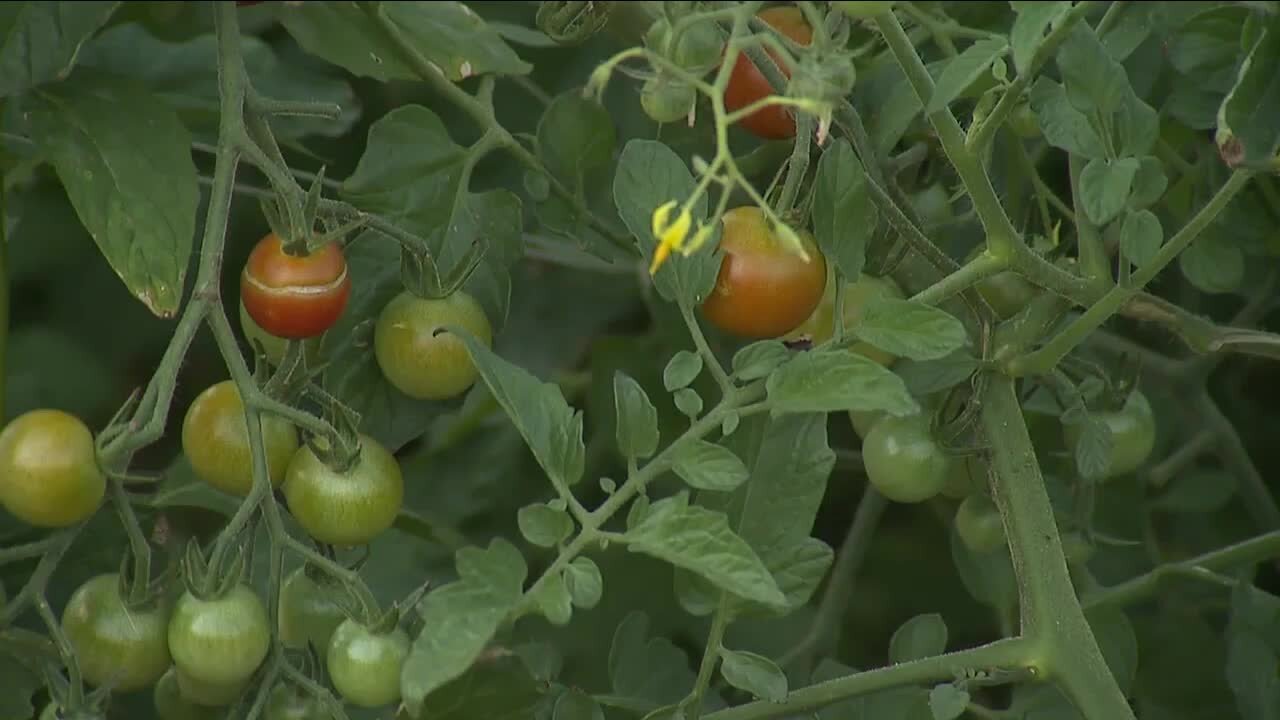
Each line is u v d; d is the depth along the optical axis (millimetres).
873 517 7121
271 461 5105
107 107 5238
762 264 5047
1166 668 6621
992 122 4863
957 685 5098
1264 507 7051
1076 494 6027
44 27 4941
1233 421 7996
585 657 7281
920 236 5328
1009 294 5688
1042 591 5199
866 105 5863
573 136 5895
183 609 4801
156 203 5129
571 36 5711
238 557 4855
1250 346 5680
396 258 5531
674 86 4770
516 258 5699
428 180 5645
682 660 6012
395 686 4777
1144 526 7012
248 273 5020
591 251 6000
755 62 5043
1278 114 4812
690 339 7070
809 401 4578
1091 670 5121
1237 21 5562
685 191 5023
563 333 8648
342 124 7305
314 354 5461
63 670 5211
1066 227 6816
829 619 7000
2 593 5254
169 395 4793
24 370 8672
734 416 4730
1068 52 4820
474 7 7555
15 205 7312
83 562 6070
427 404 5555
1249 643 5719
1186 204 6352
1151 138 4855
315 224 5223
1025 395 6234
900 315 4805
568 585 4496
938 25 5598
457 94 5766
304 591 5207
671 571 7387
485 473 8109
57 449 4887
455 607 4348
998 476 5355
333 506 5012
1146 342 7418
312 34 5680
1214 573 6062
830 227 4938
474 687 4848
